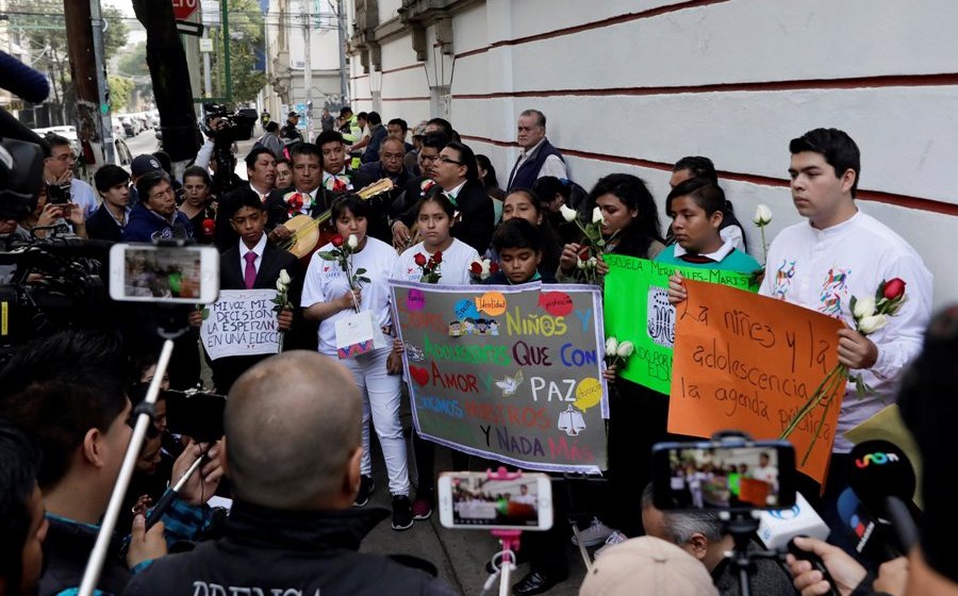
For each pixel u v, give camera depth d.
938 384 1.11
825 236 3.32
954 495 1.07
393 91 18.19
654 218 4.56
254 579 1.64
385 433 5.00
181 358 5.21
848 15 4.25
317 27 40.47
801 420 3.14
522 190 5.09
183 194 7.53
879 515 1.99
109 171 6.88
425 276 4.81
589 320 3.93
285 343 5.32
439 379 4.40
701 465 1.55
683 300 3.48
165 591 1.68
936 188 3.73
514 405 4.14
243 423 1.68
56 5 54.25
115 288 1.78
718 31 5.45
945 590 1.08
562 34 8.12
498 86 9.82
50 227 4.89
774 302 3.20
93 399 2.11
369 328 4.81
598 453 4.03
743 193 5.27
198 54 27.39
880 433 2.56
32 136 2.30
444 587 1.68
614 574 1.81
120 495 1.69
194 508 2.68
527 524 1.70
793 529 2.38
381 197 7.03
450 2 11.98
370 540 4.87
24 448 1.65
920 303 3.07
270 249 5.27
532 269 4.27
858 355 2.86
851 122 4.27
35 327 3.12
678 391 3.51
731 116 5.36
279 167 8.23
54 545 1.98
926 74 3.76
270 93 60.66
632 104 6.75
